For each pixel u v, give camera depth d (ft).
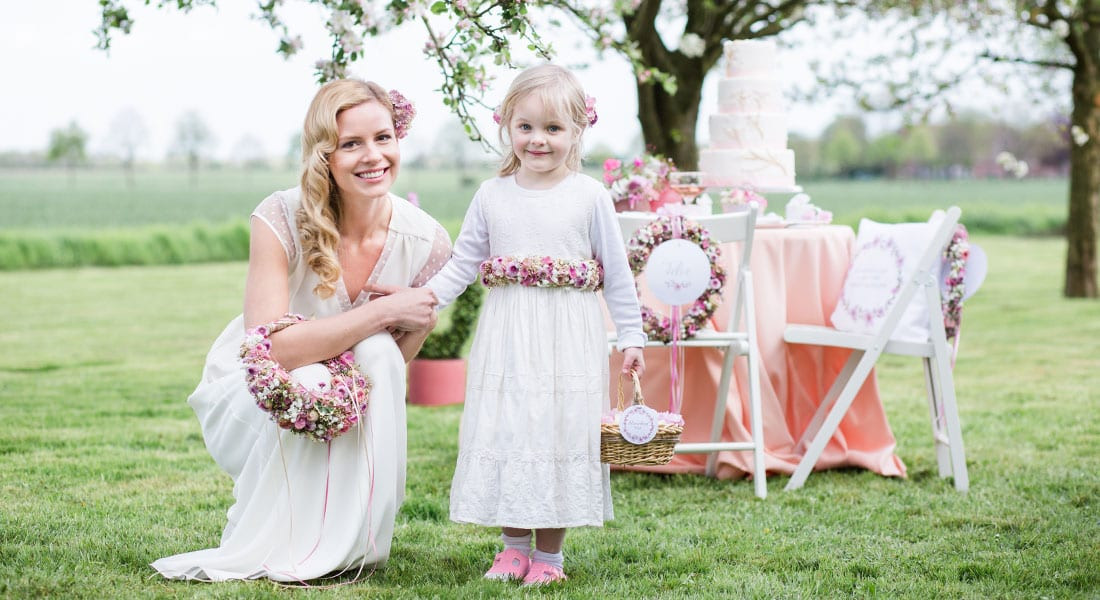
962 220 86.38
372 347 9.18
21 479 13.06
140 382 21.95
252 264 9.52
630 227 13.10
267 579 9.00
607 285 9.66
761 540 10.73
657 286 11.19
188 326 32.94
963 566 9.71
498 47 12.09
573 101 9.32
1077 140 34.76
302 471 9.17
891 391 21.11
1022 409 18.35
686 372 14.35
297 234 9.53
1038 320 32.71
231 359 10.15
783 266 14.35
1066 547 10.31
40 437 15.89
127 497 12.25
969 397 19.77
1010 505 12.02
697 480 13.71
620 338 9.60
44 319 34.47
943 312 13.35
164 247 61.98
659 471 14.20
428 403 19.53
